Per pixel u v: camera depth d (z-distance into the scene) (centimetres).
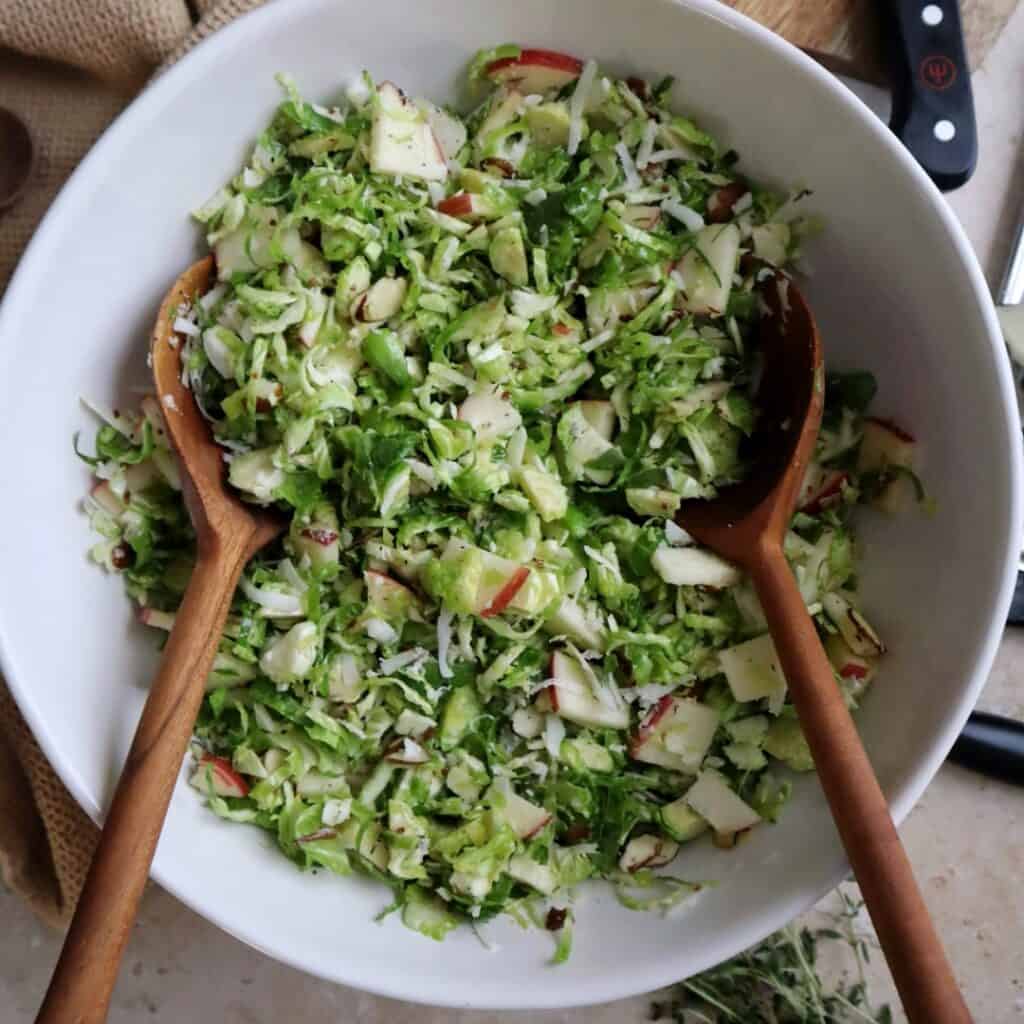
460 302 47
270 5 43
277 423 45
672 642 47
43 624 44
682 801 48
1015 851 55
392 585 46
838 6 53
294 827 46
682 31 45
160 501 47
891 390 47
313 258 46
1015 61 57
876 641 47
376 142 45
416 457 46
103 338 46
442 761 47
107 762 45
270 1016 54
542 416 48
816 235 48
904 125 52
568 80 47
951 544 45
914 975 38
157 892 55
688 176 48
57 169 55
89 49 53
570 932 47
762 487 46
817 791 47
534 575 46
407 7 45
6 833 52
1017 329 55
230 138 46
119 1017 54
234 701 47
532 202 47
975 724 54
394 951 46
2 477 43
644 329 47
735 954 45
